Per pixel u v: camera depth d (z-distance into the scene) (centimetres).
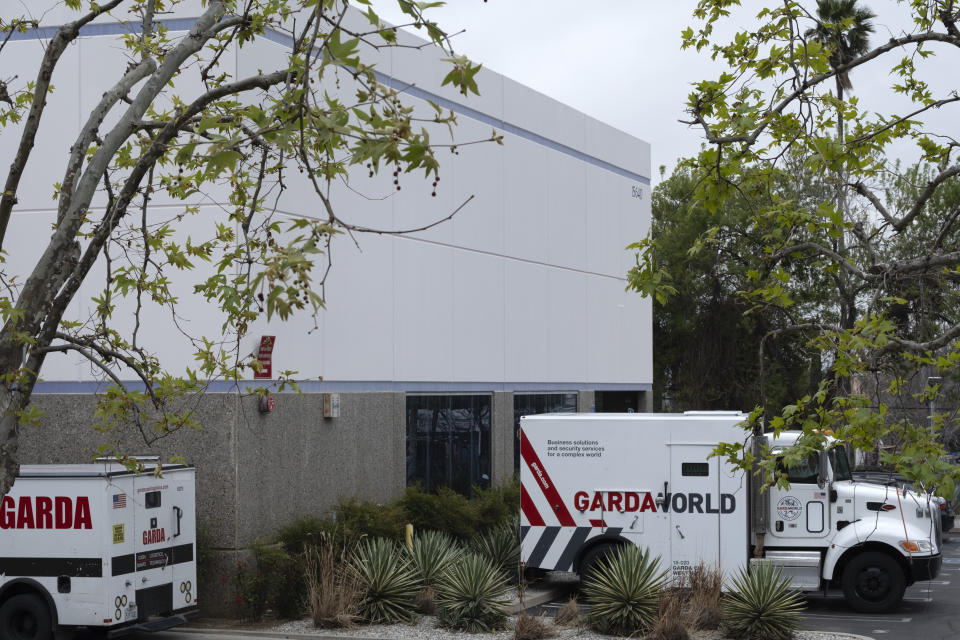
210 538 1580
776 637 1370
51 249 791
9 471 758
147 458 1433
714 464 1661
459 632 1438
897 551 1691
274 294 485
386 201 2017
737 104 853
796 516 1688
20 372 759
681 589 1509
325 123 622
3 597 1362
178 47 892
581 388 2791
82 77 1703
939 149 852
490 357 2377
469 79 609
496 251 2412
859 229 744
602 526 1694
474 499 2152
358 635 1427
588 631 1428
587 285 2838
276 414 1677
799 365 4494
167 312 1619
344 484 1845
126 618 1341
